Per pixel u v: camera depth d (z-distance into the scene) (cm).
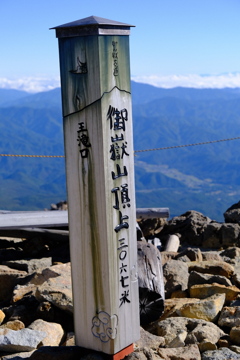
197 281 446
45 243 608
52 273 454
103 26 294
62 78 307
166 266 473
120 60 304
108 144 301
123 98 306
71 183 312
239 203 784
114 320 309
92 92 299
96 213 305
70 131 308
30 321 397
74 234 314
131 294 317
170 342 357
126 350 321
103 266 307
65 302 390
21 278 485
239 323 376
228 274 478
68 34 300
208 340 353
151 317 393
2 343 348
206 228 682
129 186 312
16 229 609
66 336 381
